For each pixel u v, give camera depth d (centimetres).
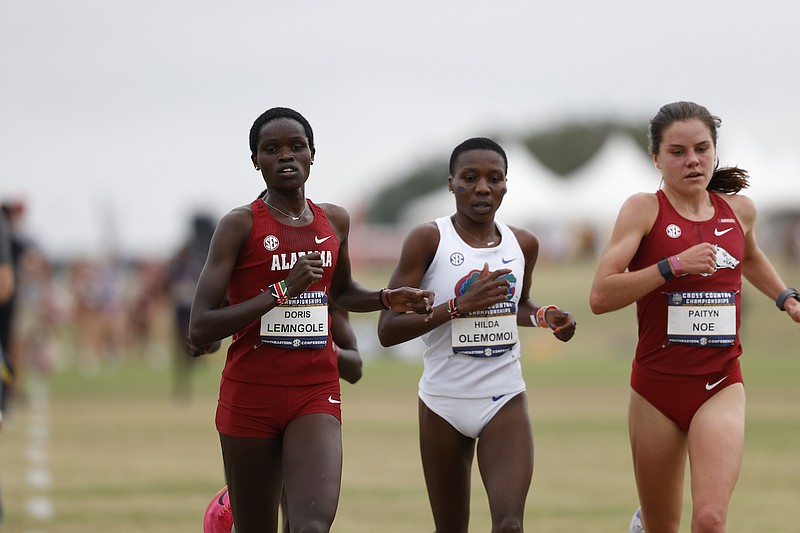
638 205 2109
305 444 1889
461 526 2256
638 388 2123
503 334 2156
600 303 2064
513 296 2181
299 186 1948
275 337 1923
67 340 11906
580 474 3609
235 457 1956
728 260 2081
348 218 2070
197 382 7269
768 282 2292
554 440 4409
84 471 3691
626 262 2075
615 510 2981
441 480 2206
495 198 2177
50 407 5744
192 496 3216
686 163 2069
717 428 1991
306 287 1870
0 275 3045
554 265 16550
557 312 2186
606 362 8731
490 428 2130
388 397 6206
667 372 2077
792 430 4616
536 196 14988
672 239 2092
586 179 15088
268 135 1931
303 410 1939
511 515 1973
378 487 3372
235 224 1916
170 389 6700
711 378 2064
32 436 4591
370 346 9556
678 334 2064
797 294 2253
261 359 1928
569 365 8406
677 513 2169
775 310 11669
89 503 3097
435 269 2188
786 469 3647
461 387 2152
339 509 3012
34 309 7544
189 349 2331
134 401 6022
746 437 4412
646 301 2100
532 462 2081
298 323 1931
